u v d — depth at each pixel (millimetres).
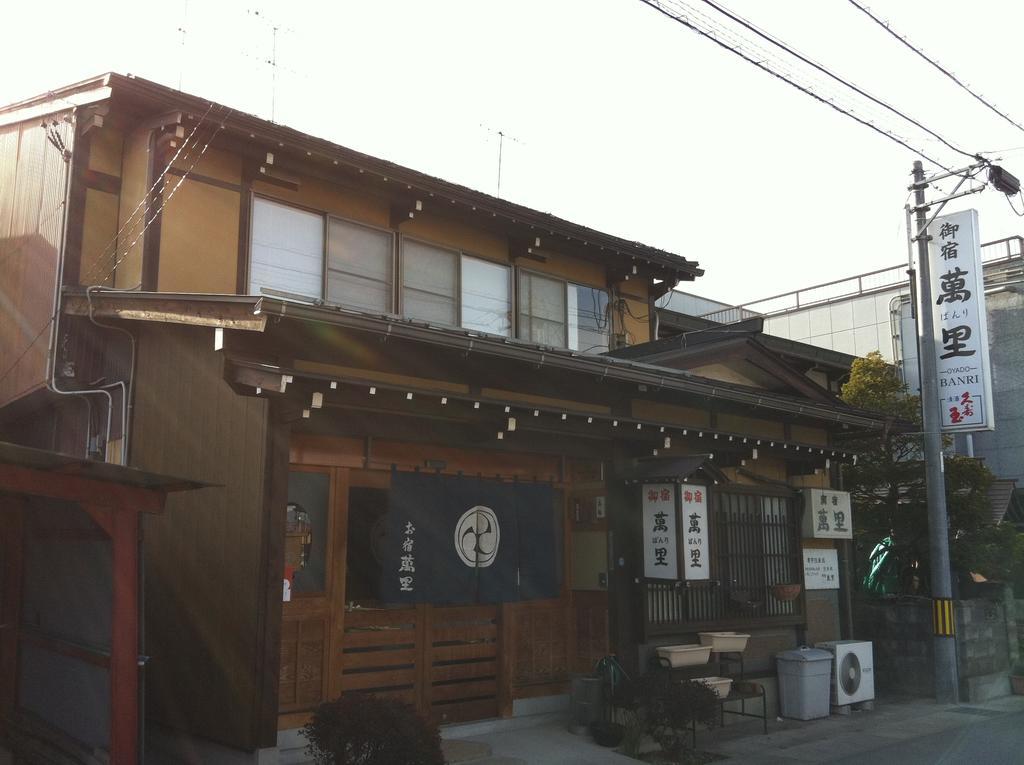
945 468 14844
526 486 9422
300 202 10242
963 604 13320
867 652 12352
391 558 8102
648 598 10102
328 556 8156
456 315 11539
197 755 7523
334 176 10336
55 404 10508
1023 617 15508
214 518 7750
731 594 11055
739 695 10336
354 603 8359
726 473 11938
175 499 8289
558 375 9062
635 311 13977
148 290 8797
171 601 8125
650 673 9320
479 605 9344
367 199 10891
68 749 6992
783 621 11773
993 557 14812
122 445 8703
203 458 7977
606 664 9383
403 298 11000
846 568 13375
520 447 9359
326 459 8219
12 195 11234
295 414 7324
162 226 9016
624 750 8719
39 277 9977
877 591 14992
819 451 12227
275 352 7289
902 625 13602
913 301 13836
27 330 10195
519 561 9211
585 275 13328
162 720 8031
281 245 9992
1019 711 12062
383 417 8320
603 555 10156
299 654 7852
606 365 8992
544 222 12125
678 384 9781
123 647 5926
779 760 8969
